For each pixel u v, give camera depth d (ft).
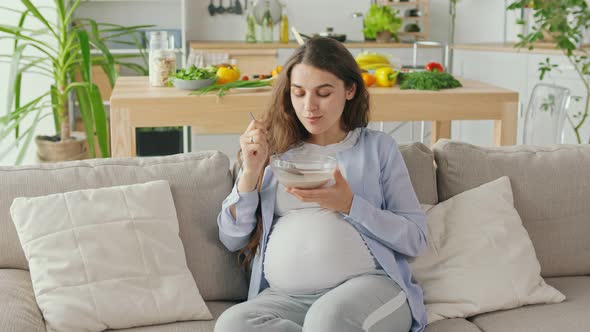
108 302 6.07
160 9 19.74
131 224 6.40
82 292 6.07
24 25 15.57
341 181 6.02
